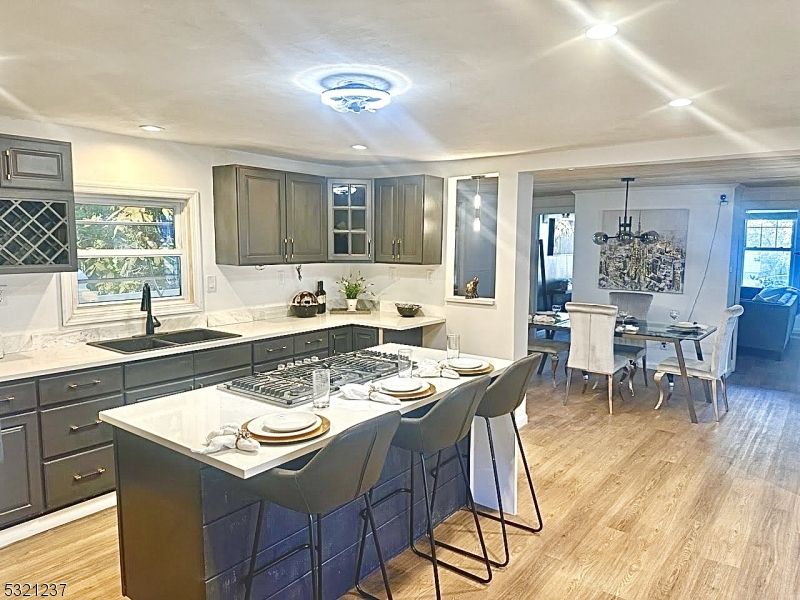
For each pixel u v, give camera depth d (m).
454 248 4.99
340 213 5.12
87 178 3.59
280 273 4.97
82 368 3.07
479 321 4.80
